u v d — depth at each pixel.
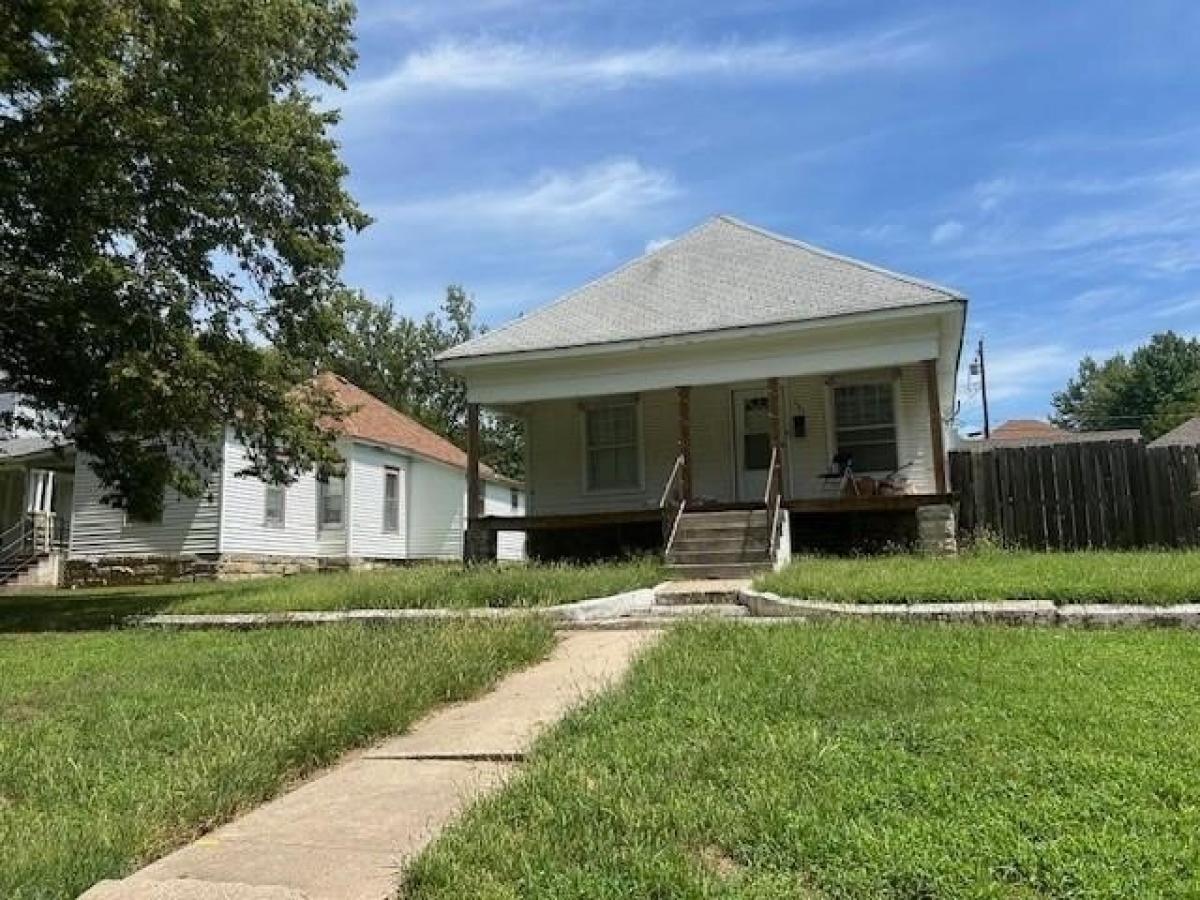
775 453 14.76
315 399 16.16
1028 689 5.48
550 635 8.39
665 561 13.56
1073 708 5.02
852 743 4.53
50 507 25.92
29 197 13.52
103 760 5.12
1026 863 3.14
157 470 15.27
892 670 6.01
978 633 7.37
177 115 13.66
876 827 3.49
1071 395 103.44
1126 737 4.49
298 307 16.02
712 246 18.80
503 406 18.27
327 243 16.25
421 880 3.26
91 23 12.30
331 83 16.59
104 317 13.19
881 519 15.41
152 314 13.52
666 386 15.94
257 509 22.36
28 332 14.55
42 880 3.41
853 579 9.98
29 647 9.67
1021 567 10.41
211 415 14.59
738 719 5.07
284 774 4.86
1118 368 91.00
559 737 5.02
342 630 9.09
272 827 4.03
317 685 6.57
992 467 14.66
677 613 10.00
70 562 22.53
